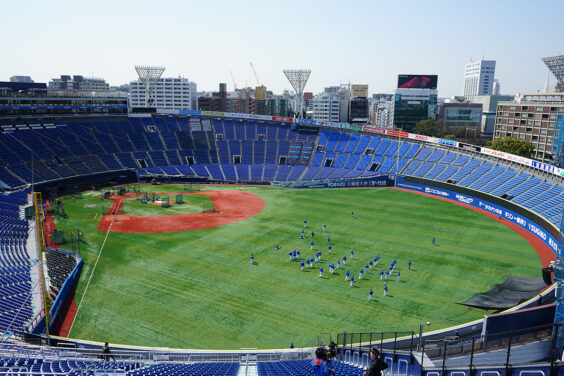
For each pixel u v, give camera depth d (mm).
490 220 76625
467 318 40500
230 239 64375
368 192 100875
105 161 108000
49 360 27891
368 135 126500
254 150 126312
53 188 92375
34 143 101750
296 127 135125
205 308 42688
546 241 64062
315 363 16953
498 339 23875
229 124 135625
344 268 53188
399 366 24781
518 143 118250
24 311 38438
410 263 52469
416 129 194125
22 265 50062
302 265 52656
